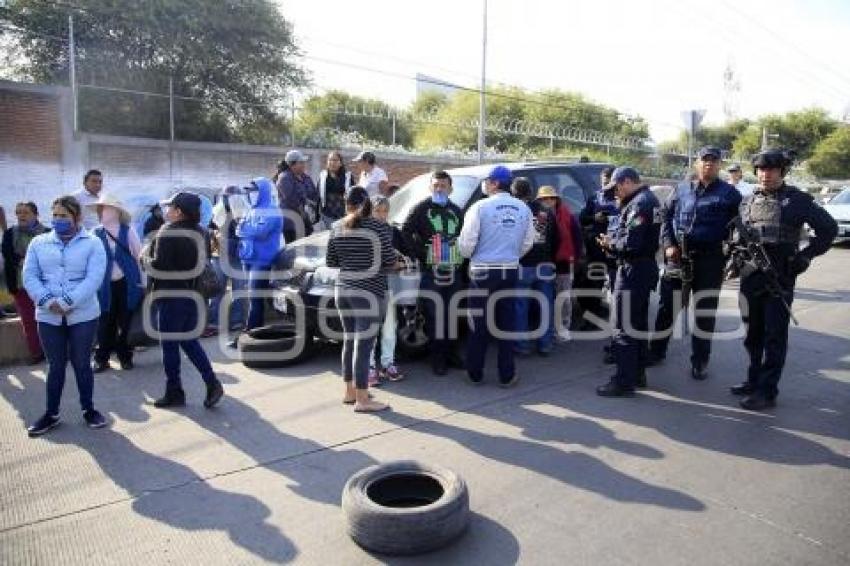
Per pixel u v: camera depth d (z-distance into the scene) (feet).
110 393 17.97
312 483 12.87
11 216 44.16
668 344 21.71
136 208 27.12
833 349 22.30
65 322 15.30
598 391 17.72
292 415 16.31
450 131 98.37
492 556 10.44
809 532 11.07
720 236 17.98
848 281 35.94
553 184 24.11
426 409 16.71
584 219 23.36
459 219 18.95
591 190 25.35
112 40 65.46
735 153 171.12
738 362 20.75
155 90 65.92
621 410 16.61
